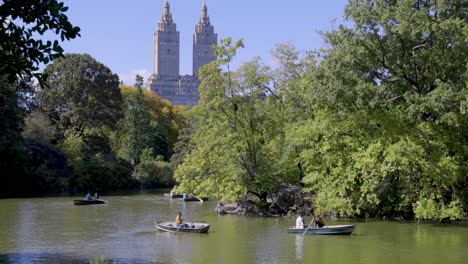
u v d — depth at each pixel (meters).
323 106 34.91
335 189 34.66
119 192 74.44
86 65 88.00
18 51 10.00
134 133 94.31
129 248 25.38
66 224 34.59
